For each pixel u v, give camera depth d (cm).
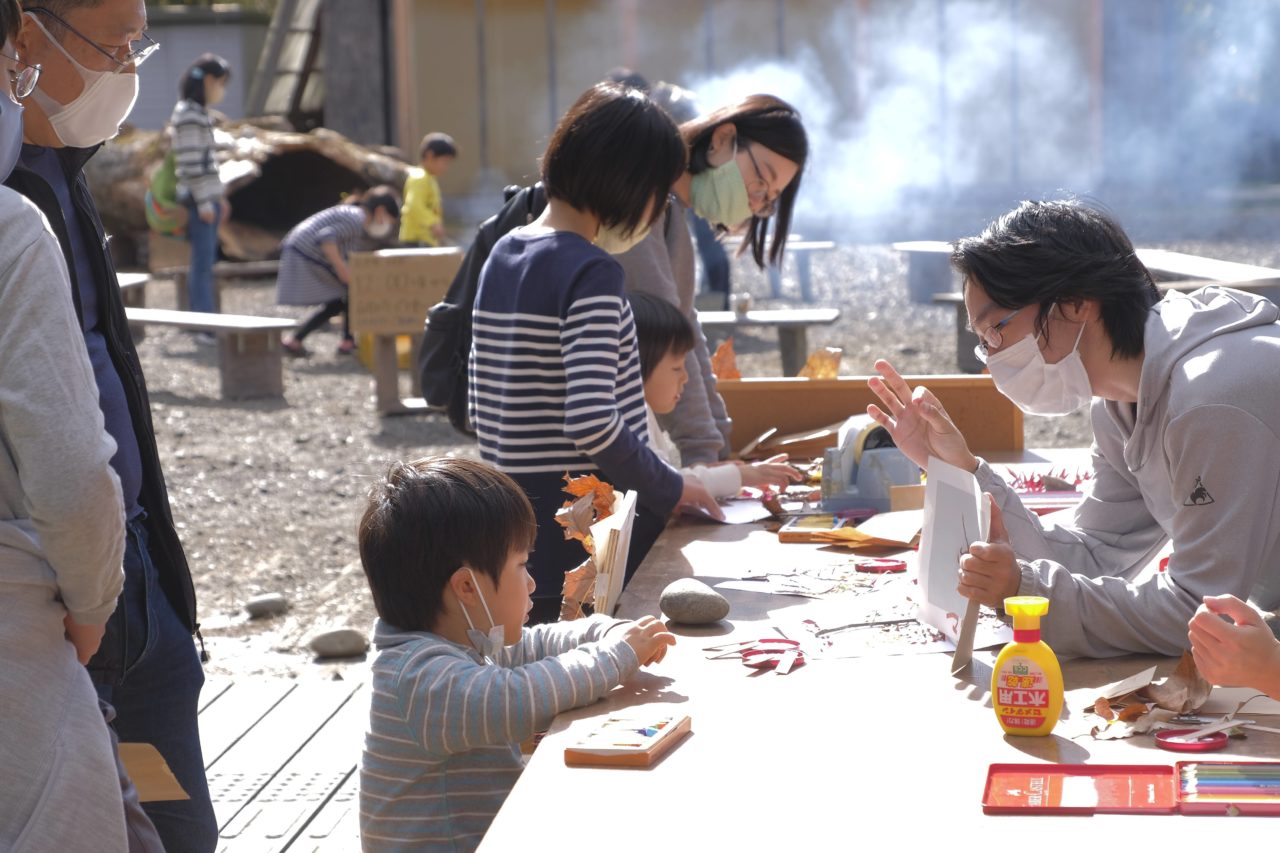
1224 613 208
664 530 339
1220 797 178
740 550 315
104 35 244
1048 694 201
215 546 726
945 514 250
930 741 203
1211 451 224
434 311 411
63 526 196
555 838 175
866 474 346
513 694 220
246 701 489
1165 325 238
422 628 240
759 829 176
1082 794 181
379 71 2053
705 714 216
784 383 436
